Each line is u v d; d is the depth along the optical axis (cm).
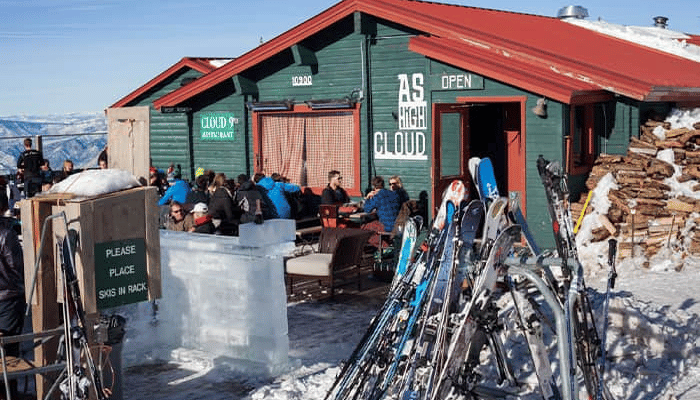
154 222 709
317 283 1272
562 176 732
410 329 688
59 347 658
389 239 1378
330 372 820
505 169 1759
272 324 833
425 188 1579
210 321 880
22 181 2264
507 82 1412
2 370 634
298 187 1681
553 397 661
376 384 677
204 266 880
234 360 855
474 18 1784
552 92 1356
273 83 1797
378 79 1634
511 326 818
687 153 1369
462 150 1612
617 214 1293
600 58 1555
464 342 658
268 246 834
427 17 1546
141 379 834
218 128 1903
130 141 1000
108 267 677
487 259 662
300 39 1681
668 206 1281
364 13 1605
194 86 1861
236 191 1543
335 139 1714
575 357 638
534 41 1573
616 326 811
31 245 682
